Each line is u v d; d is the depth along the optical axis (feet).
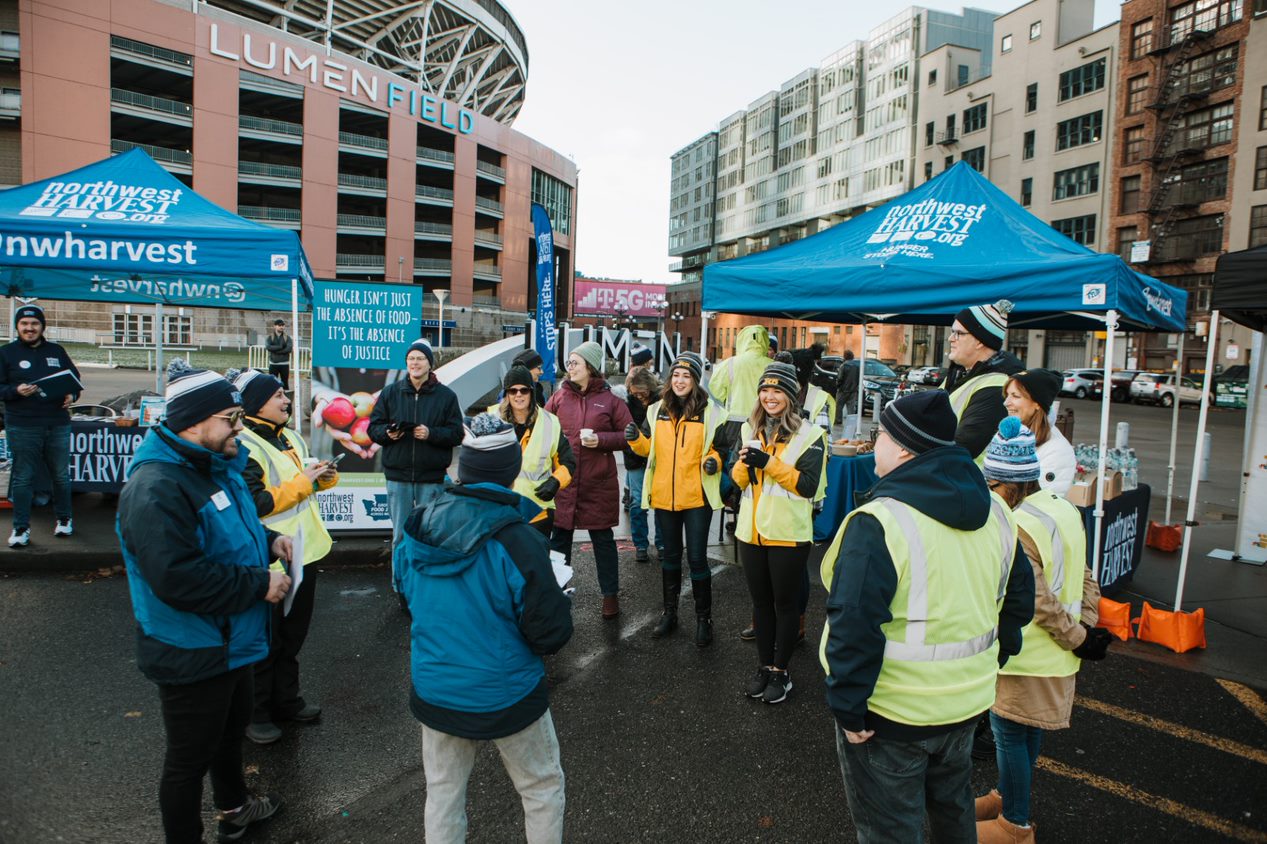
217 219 19.53
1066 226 150.51
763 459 12.47
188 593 7.36
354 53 199.00
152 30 137.49
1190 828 9.89
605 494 17.04
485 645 7.35
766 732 12.17
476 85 213.87
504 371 40.09
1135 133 136.77
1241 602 18.78
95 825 9.35
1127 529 19.27
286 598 8.73
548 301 29.81
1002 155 165.68
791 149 281.95
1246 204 119.24
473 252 193.98
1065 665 8.63
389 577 19.74
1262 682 14.37
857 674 6.36
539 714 7.72
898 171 220.84
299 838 9.32
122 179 20.52
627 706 13.02
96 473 23.50
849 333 219.20
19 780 10.18
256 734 11.50
